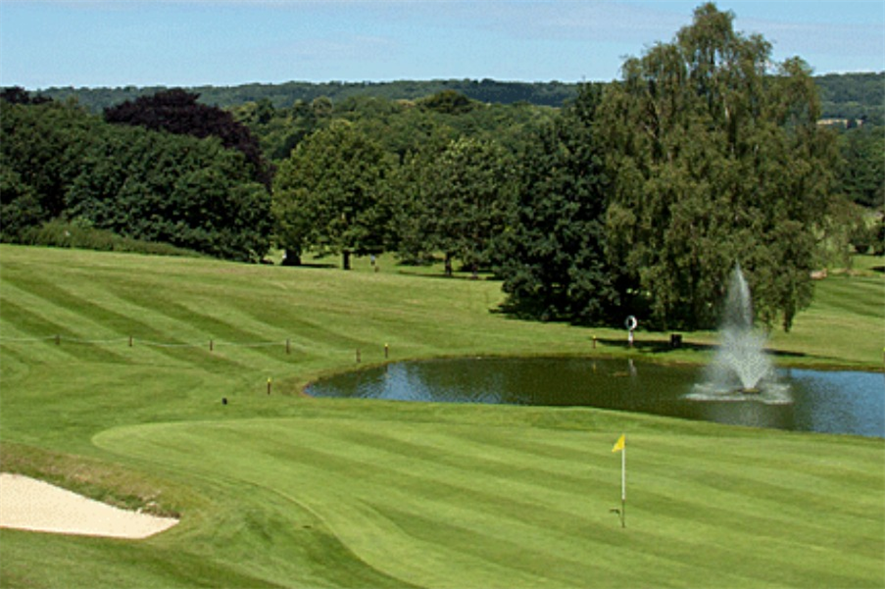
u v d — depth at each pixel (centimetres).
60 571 1841
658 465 2656
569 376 5147
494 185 9400
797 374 5188
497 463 2689
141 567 1905
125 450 2927
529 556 2022
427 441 2956
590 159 6800
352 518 2256
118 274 7356
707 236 5434
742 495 2383
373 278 8250
